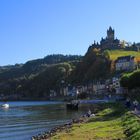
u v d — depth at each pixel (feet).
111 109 354.54
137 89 508.53
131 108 310.45
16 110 582.35
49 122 325.01
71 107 548.72
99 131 186.91
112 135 164.04
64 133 202.39
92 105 589.73
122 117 241.96
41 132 247.91
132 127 162.20
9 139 219.82
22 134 242.37
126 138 146.72
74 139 168.04
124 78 534.37
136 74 515.09
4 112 522.47
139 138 131.85
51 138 184.75
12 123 326.24
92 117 300.40
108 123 224.33
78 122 273.75
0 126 299.38
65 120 339.36
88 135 176.96
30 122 331.77
